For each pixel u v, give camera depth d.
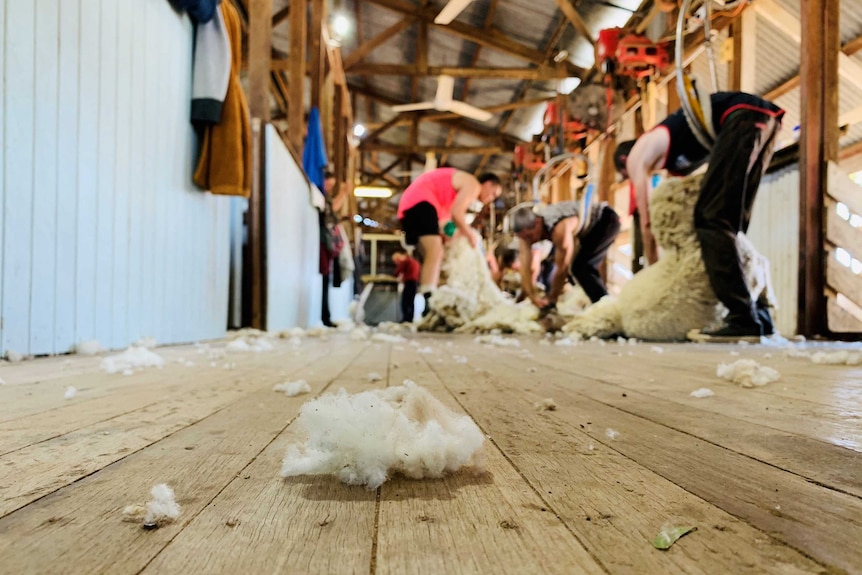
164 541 0.47
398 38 8.55
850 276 3.51
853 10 4.00
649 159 3.73
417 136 11.52
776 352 2.56
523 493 0.60
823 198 3.56
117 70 2.38
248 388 1.35
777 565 0.43
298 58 5.14
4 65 1.76
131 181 2.51
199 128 3.22
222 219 3.66
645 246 3.92
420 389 0.79
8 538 0.47
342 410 0.67
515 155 9.62
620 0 5.59
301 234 5.36
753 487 0.62
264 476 0.66
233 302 4.01
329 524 0.51
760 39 4.72
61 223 2.05
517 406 1.14
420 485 0.63
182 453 0.75
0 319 1.78
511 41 7.53
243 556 0.44
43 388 1.32
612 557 0.44
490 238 10.52
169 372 1.68
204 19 3.02
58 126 2.02
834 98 3.55
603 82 5.58
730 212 3.17
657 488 0.62
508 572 0.42
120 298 2.45
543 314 4.68
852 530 0.50
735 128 3.11
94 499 0.57
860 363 1.92
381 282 12.81
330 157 7.38
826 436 0.87
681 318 3.44
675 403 1.18
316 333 4.09
